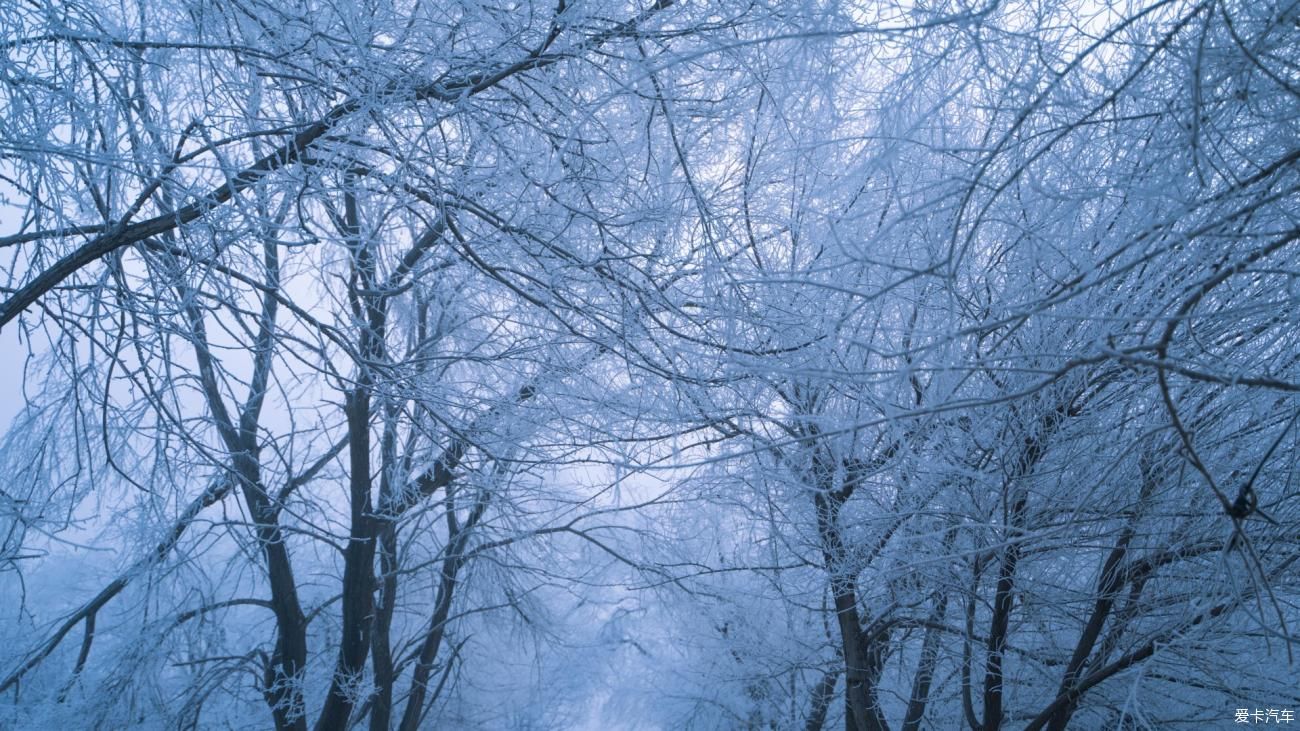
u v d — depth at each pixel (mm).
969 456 5719
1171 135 3934
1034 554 5980
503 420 6723
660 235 5641
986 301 5352
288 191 5445
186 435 6633
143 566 8602
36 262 5410
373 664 10172
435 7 5461
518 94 5598
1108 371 5199
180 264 5723
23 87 4969
